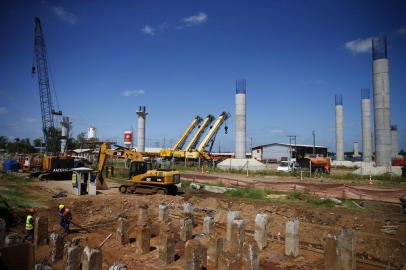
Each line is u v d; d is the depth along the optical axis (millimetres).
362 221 16578
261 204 21328
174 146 67438
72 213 18672
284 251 12594
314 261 11656
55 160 35000
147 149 89938
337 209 20062
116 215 18844
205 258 10898
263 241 12914
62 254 11219
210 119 68688
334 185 28203
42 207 18812
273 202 22125
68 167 35688
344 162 73125
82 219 17703
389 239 13320
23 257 6906
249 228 15938
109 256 11812
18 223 15898
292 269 10938
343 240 10484
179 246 13047
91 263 9109
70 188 28141
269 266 11188
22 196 21609
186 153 58188
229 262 9609
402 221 16984
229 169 49906
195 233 14922
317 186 27281
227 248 13164
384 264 11648
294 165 51094
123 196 23578
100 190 27797
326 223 17062
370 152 69375
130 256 11852
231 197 24719
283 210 19438
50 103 52375
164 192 24578
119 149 27766
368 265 11453
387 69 45562
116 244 13258
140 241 12086
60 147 66438
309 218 18047
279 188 27547
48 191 25453
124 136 70875
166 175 24734
